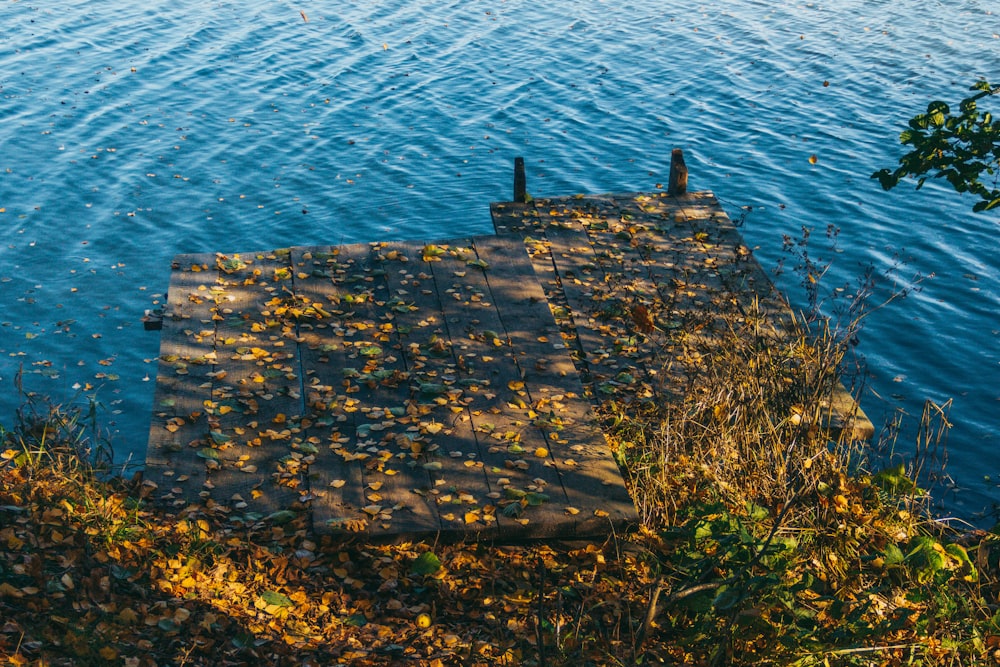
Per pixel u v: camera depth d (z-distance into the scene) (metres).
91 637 6.22
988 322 16.86
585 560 7.82
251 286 11.09
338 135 24.84
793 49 30.17
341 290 11.02
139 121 25.30
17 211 20.86
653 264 12.11
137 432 14.25
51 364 15.89
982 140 8.35
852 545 8.01
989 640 6.88
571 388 9.52
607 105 26.55
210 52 30.14
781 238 19.88
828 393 9.80
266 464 8.50
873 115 25.41
